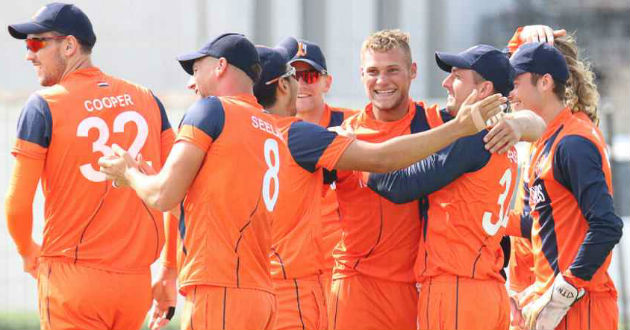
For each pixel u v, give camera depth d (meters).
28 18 67.62
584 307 20.17
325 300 20.39
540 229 20.70
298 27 77.75
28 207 19.59
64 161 19.50
